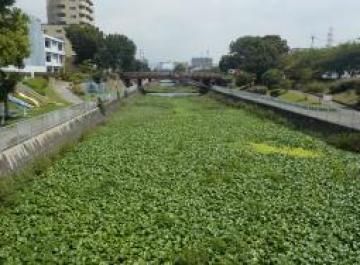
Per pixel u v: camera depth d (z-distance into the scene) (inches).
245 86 4279.0
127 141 1631.4
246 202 942.4
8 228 785.6
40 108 2114.9
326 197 988.6
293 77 3919.8
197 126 2068.2
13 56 1309.1
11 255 679.7
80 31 4694.9
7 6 1370.6
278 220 840.3
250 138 1733.5
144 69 7632.9
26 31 1425.9
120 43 5398.6
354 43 3486.7
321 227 811.4
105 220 824.3
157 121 2251.5
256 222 829.2
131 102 3400.6
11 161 1064.8
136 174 1156.5
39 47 3818.9
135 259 671.1
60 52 4682.6
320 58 3720.5
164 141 1638.8
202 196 982.4
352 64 3393.2
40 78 2871.6
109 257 671.1
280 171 1211.2
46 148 1314.0
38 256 671.1
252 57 4453.7
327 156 1414.9
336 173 1175.6
